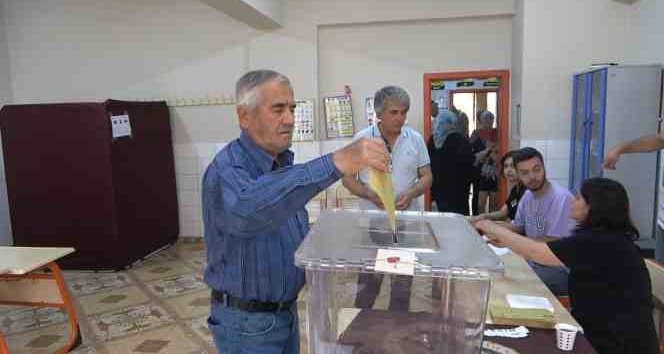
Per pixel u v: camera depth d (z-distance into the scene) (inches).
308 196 35.3
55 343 113.5
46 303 109.1
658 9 134.7
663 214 126.0
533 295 66.6
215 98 193.2
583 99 146.9
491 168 180.5
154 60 195.5
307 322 35.4
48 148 161.6
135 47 195.9
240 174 39.8
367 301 34.3
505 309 58.1
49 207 164.7
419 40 180.5
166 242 195.0
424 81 181.3
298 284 47.8
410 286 33.5
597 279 67.9
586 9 153.9
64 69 201.3
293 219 48.4
